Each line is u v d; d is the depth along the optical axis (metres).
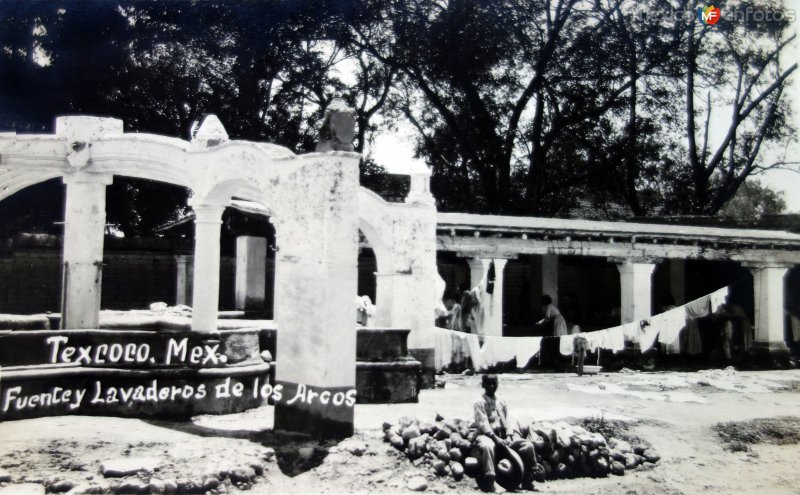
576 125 28.22
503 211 27.22
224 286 19.19
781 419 12.13
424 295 13.66
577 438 9.94
